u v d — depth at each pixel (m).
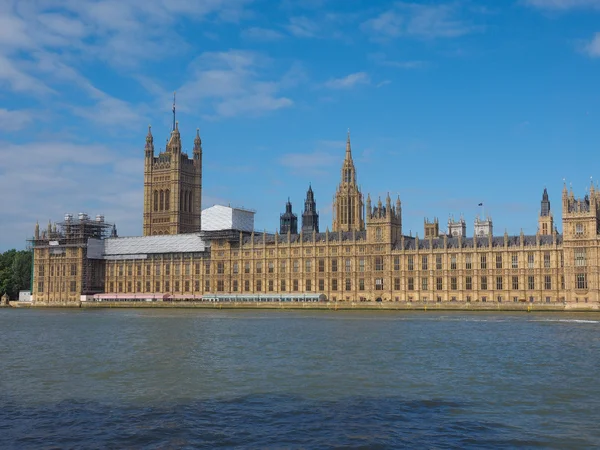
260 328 151.12
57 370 86.81
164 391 72.06
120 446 52.62
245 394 70.06
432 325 156.75
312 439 53.88
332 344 113.69
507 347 107.81
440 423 58.25
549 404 64.81
